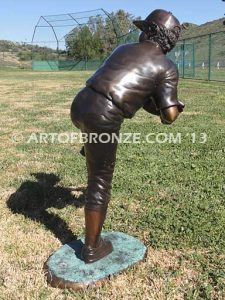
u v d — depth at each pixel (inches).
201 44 1913.1
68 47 2278.5
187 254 147.7
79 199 202.1
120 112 130.0
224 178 227.6
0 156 285.7
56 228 171.2
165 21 134.3
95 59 2140.7
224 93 668.1
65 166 257.0
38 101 612.1
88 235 137.5
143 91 130.0
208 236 160.1
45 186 220.1
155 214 181.3
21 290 128.7
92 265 136.8
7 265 142.3
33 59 2335.1
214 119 418.9
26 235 164.6
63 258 141.3
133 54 132.2
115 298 124.0
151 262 142.9
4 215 184.2
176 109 132.0
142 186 216.1
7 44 3289.9
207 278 133.5
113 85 128.3
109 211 185.9
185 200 196.7
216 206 188.9
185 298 123.4
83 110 130.9
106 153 132.3
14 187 220.4
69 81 1043.9
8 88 861.2
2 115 472.4
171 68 132.1
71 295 126.3
